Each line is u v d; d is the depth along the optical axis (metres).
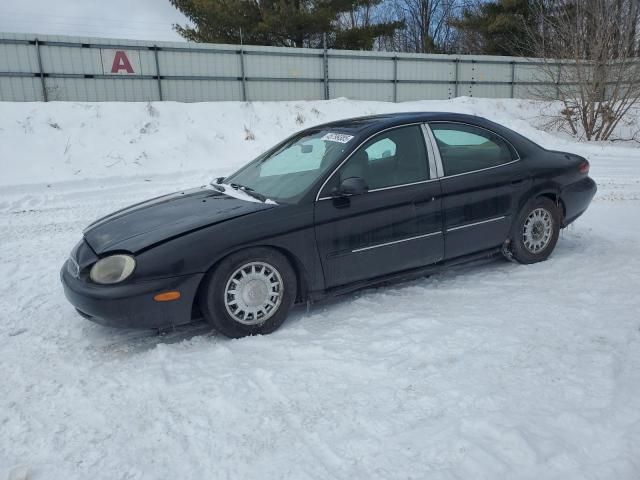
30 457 2.52
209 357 3.43
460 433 2.53
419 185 4.25
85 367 3.38
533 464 2.29
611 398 2.76
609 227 6.46
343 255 3.95
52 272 5.41
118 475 2.37
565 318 3.73
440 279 4.75
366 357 3.32
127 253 3.46
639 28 17.97
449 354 3.29
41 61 15.80
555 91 21.33
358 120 4.65
